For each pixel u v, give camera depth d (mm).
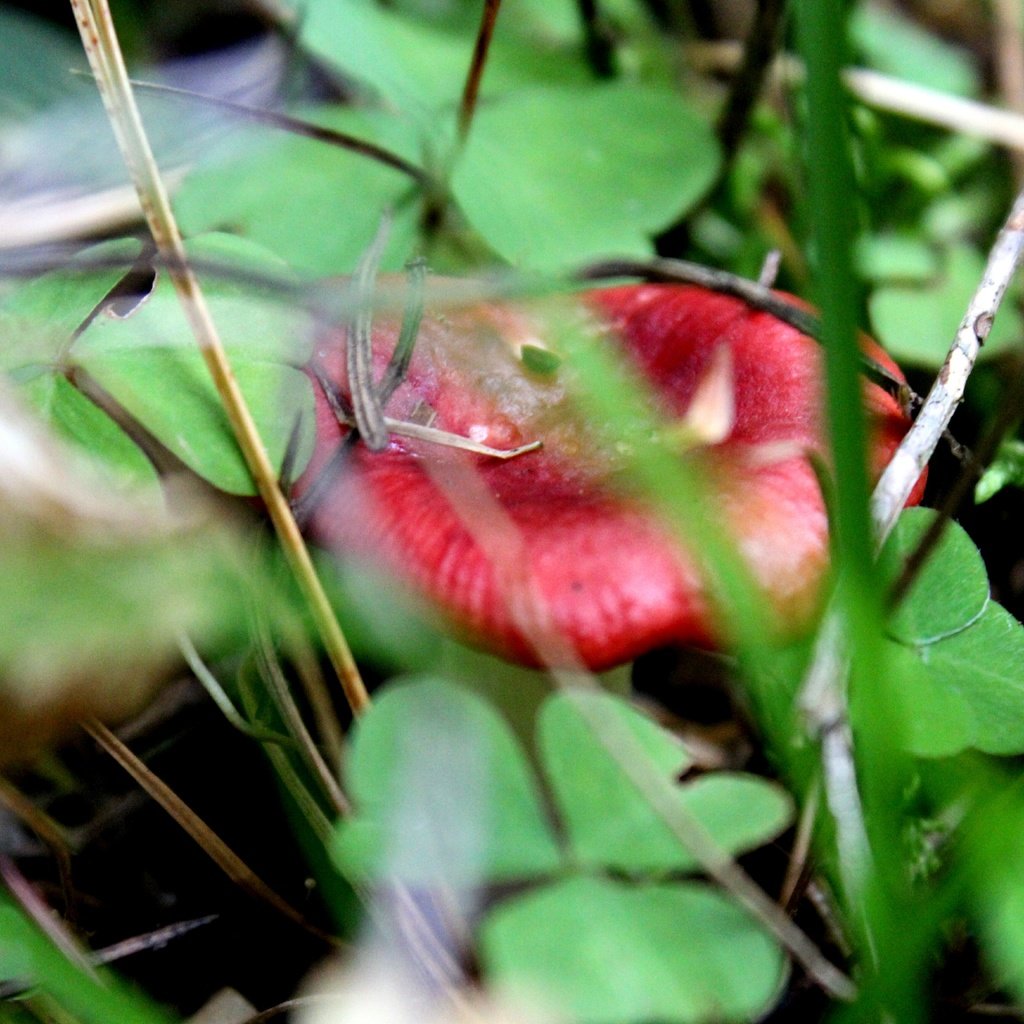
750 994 150
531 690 196
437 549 170
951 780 188
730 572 159
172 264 172
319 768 180
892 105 260
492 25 221
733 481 174
